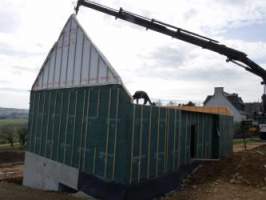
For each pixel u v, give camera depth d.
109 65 11.41
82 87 12.95
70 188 13.28
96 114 11.85
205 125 15.50
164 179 11.73
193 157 14.33
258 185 11.09
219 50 15.09
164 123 11.98
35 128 16.81
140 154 10.70
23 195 10.84
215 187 11.20
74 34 13.99
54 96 15.20
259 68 15.71
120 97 10.70
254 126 28.72
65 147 13.72
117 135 10.62
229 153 17.86
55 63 15.43
